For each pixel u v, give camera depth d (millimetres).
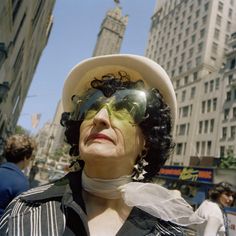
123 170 1195
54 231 956
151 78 1404
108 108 1181
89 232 976
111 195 1172
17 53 11680
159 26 57750
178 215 1207
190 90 40375
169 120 1426
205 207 2691
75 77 1455
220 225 2559
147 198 1139
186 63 44188
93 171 1157
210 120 34625
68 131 1453
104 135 1108
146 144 1362
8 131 21234
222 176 16469
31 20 12781
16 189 2293
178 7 52469
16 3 7996
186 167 20031
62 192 1100
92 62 1397
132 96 1257
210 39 41156
